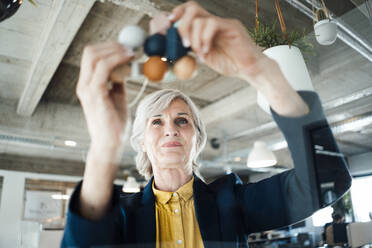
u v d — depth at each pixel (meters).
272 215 0.70
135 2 1.10
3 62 1.39
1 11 0.81
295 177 0.68
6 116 1.39
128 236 0.56
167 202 0.63
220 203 0.68
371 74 1.29
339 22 1.38
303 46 1.00
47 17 1.27
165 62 0.43
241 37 0.48
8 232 1.60
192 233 0.62
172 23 0.45
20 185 4.21
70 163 4.21
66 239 0.44
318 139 0.60
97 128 0.42
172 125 0.63
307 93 0.60
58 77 1.44
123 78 0.43
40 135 3.25
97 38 1.29
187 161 0.65
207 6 1.10
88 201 0.44
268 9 1.12
